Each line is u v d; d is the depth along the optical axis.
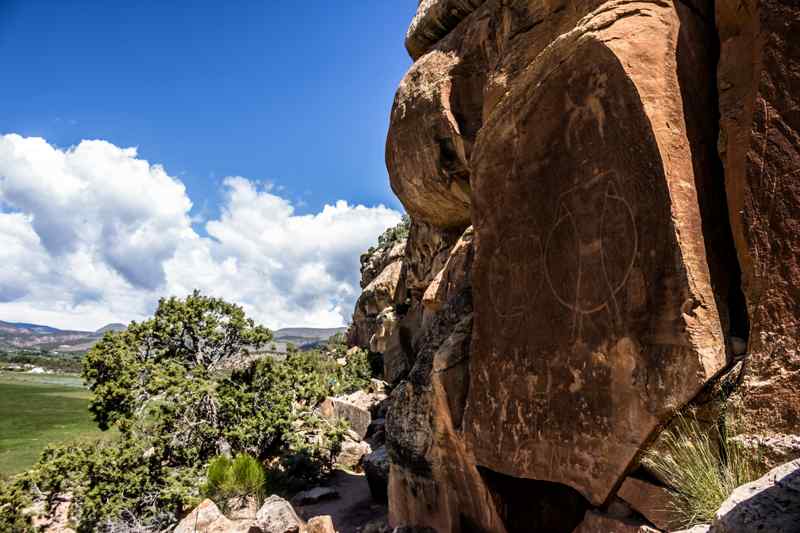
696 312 3.34
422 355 7.77
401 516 7.61
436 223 12.11
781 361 2.93
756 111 3.22
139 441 13.27
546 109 4.58
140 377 15.27
